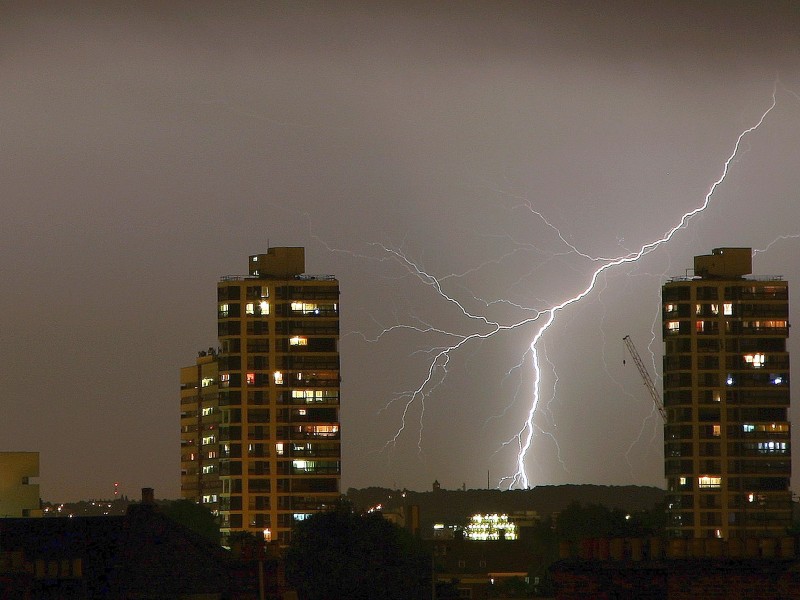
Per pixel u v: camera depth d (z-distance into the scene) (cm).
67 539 6644
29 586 5594
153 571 6475
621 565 4512
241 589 6500
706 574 4422
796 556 4441
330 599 12456
